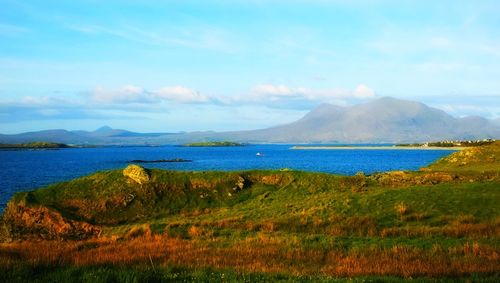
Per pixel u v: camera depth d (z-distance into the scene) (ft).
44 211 147.02
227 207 167.84
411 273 57.77
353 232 105.40
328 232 106.52
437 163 256.93
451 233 93.97
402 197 133.59
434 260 66.28
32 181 325.42
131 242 95.71
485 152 245.65
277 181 187.83
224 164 543.39
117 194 166.09
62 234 138.72
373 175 200.64
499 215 110.83
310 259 71.26
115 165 538.06
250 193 179.11
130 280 51.37
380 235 99.40
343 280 52.65
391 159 645.92
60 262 65.16
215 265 65.77
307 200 154.51
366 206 130.00
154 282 52.26
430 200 127.85
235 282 51.80
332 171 390.21
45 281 50.93
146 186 172.76
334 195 154.61
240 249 80.53
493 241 83.56
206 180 181.78
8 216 147.43
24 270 55.36
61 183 171.94
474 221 107.65
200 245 88.58
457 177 178.19
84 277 51.90
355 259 69.15
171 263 66.74
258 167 469.57
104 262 65.82
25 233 139.03
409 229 100.78
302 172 193.26
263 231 108.88
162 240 97.76
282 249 80.07
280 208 147.02
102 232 136.15
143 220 155.12
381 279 53.26
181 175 183.83
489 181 158.71
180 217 155.74
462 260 65.82
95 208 158.92
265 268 62.39
